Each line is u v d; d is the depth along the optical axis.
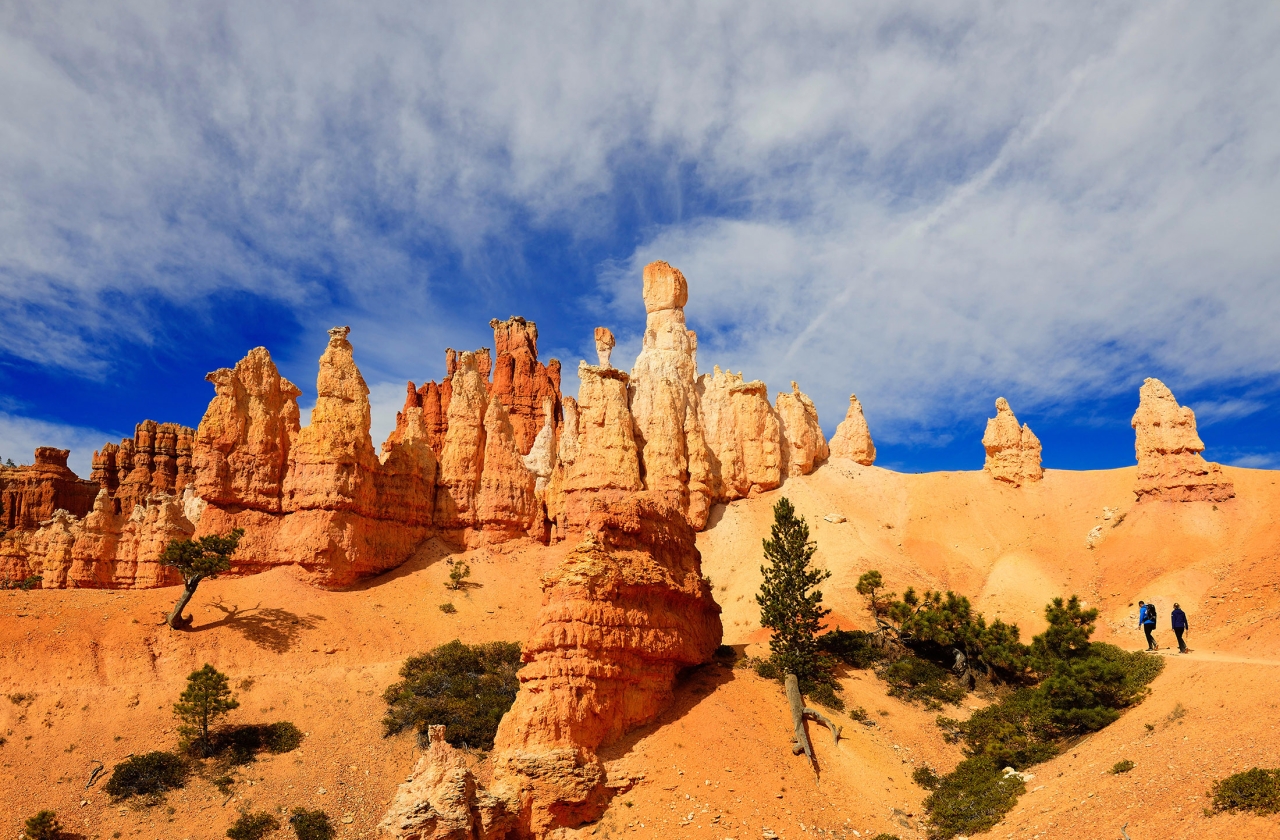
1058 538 78.56
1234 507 67.25
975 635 53.78
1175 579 60.97
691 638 46.25
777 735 41.47
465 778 32.47
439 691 54.09
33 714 46.12
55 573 71.25
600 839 34.38
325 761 46.97
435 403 110.25
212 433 68.31
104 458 107.81
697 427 93.56
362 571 69.31
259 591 62.81
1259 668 34.75
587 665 37.88
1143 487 73.81
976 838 32.78
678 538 48.81
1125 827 27.50
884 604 67.38
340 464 69.06
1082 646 46.72
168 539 65.56
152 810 41.53
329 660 57.03
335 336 74.31
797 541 53.16
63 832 39.62
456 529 79.81
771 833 33.97
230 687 51.66
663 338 102.25
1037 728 42.56
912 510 88.94
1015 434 91.19
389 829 30.94
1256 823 24.11
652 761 37.59
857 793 38.41
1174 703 35.50
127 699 48.84
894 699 50.09
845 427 102.44
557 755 35.47
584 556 40.31
